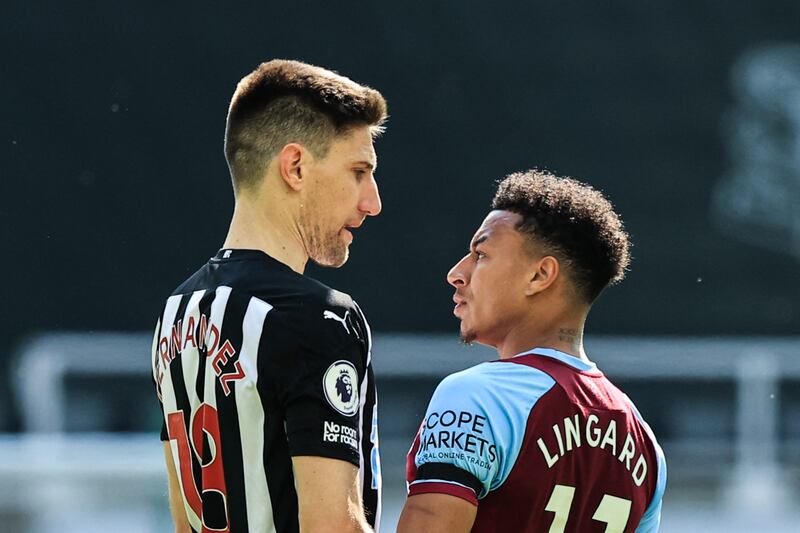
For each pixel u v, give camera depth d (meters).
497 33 33.06
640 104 33.53
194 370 6.54
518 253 6.91
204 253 31.56
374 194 6.92
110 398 30.91
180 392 6.66
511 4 33.16
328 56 32.47
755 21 33.84
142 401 31.06
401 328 32.16
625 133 33.44
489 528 6.45
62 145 31.34
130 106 31.61
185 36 31.89
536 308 6.95
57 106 31.38
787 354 33.47
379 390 31.88
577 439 6.52
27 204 31.11
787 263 33.66
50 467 28.30
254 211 6.77
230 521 6.46
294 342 6.27
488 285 6.96
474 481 6.34
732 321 33.56
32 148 31.25
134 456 29.48
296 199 6.70
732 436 33.19
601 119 33.34
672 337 33.38
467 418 6.39
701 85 33.69
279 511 6.34
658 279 33.41
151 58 31.73
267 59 32.12
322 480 6.16
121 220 31.39
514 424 6.41
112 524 22.22
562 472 6.46
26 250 31.00
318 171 6.68
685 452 33.00
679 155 33.59
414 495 6.39
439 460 6.37
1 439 30.19
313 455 6.16
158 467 28.80
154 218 31.47
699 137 33.62
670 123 33.56
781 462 31.98
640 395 33.25
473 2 33.00
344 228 6.89
